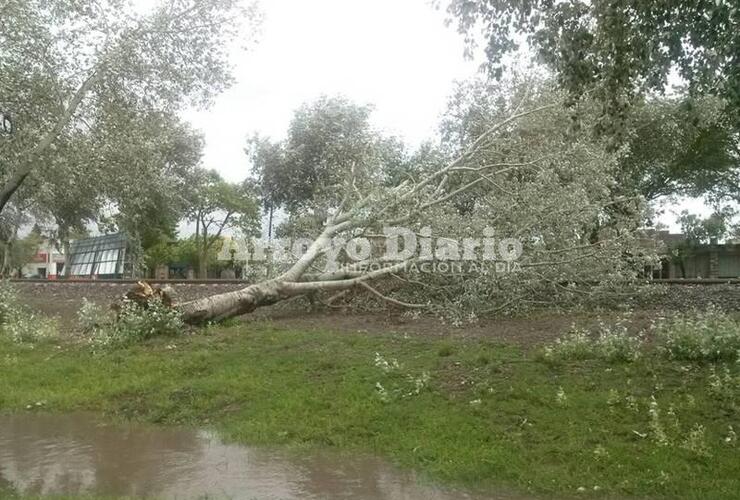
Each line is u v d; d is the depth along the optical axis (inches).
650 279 571.8
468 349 366.0
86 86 597.0
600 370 315.6
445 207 547.8
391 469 231.0
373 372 327.0
